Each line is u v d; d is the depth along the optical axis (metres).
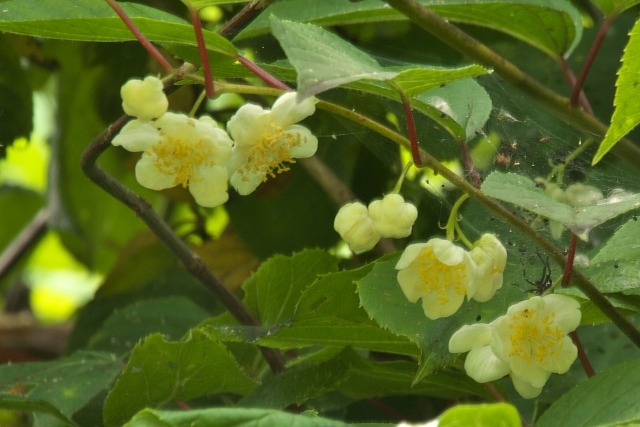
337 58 0.66
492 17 0.77
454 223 0.70
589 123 0.75
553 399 0.76
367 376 0.75
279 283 0.77
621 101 0.67
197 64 0.72
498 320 0.69
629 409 0.67
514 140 0.76
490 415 0.64
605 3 0.74
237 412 0.65
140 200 0.75
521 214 0.73
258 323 0.77
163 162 0.69
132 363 0.73
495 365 0.69
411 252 0.69
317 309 0.72
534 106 0.78
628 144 0.75
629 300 0.71
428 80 0.67
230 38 0.72
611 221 0.74
